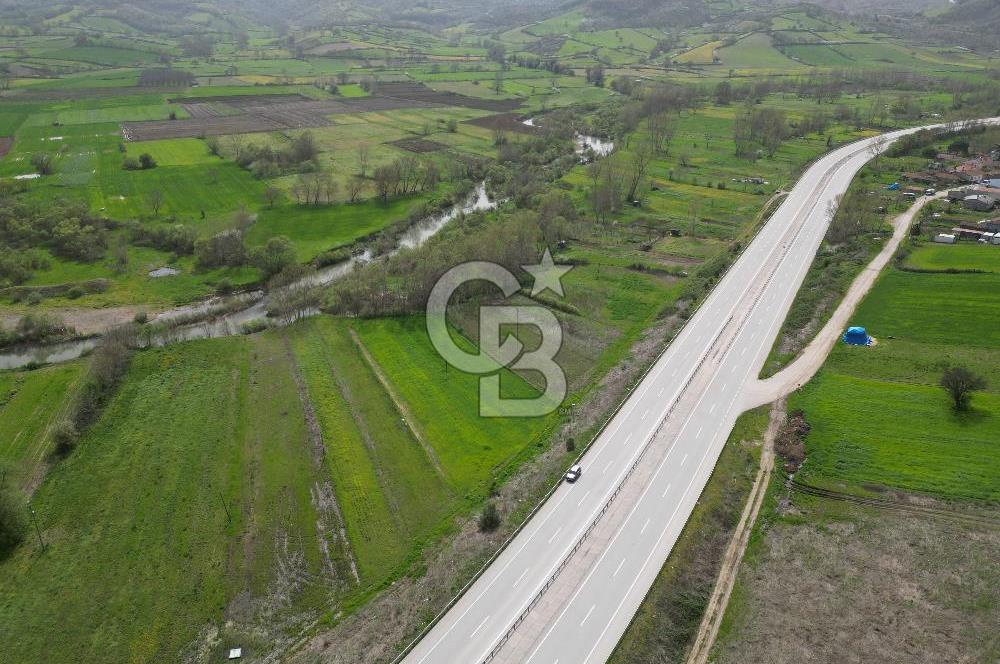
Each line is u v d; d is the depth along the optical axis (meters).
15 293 130.75
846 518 71.19
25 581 68.12
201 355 109.12
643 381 97.44
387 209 178.75
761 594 63.50
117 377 102.56
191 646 61.75
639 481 78.06
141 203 176.12
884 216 153.00
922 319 106.19
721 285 126.19
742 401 91.88
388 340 112.69
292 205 178.75
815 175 190.50
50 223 152.38
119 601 65.88
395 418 92.50
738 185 189.88
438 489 79.56
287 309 123.19
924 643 57.19
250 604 65.62
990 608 59.47
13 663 60.09
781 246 142.88
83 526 74.81
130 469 83.25
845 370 95.88
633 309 121.75
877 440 80.62
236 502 77.94
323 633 62.34
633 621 60.94
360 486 80.25
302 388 100.00
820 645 57.94
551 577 65.25
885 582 63.34
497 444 86.94
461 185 194.75
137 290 134.88
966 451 77.00
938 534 67.69
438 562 69.12
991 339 98.25
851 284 120.75
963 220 146.50
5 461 82.06
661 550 68.31
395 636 61.38
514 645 59.12
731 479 78.31
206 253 144.88
